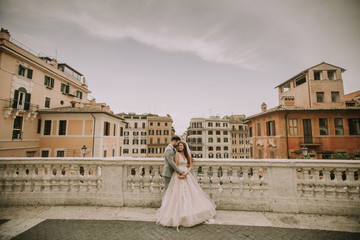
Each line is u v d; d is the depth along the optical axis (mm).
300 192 3834
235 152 58000
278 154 19266
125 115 55438
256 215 3568
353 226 3143
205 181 3908
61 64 28703
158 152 53531
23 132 19359
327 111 19297
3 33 18172
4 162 4188
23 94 19641
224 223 3223
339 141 18953
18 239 2715
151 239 2719
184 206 3164
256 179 3887
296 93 25891
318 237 2781
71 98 28312
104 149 22203
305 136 19141
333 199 3654
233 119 64688
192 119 58812
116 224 3191
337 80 22766
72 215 3562
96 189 4172
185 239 2725
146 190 4059
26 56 20297
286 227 3094
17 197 4102
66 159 4203
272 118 20406
